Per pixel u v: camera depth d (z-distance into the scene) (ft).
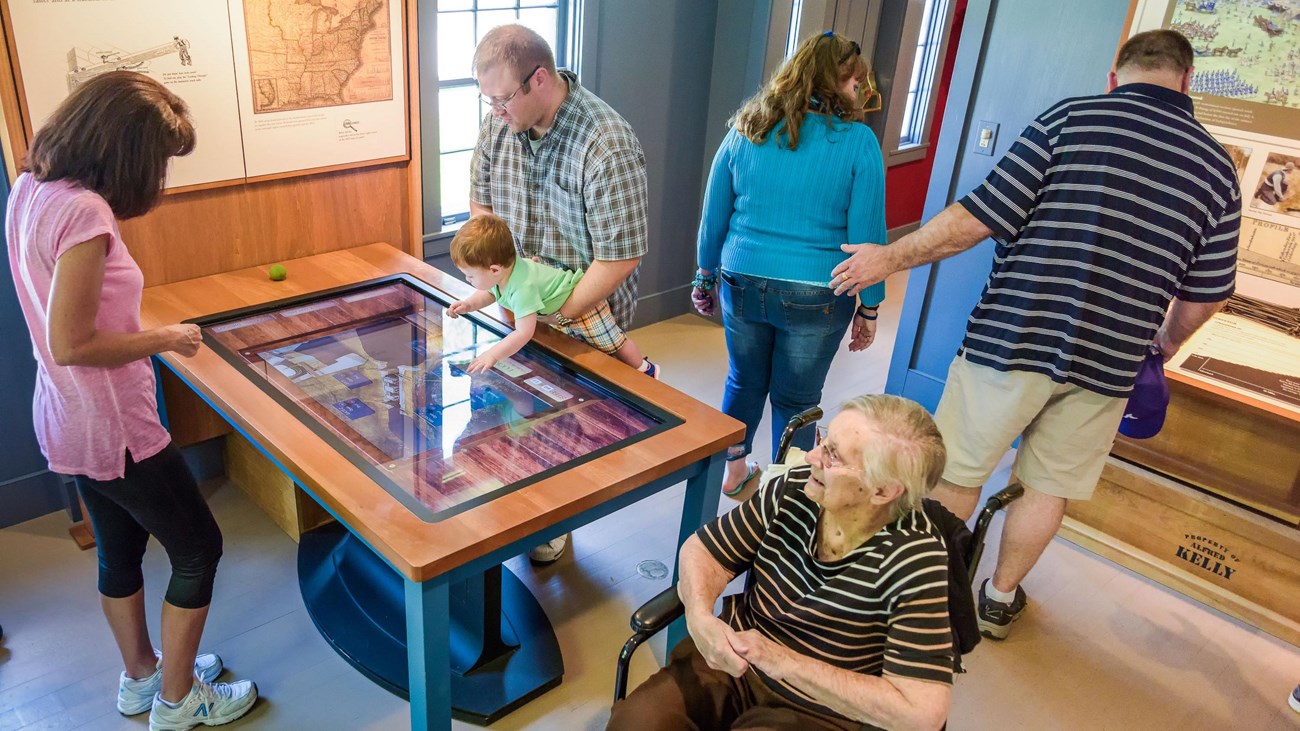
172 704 6.68
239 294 8.21
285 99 8.35
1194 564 9.22
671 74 12.74
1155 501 9.30
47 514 9.02
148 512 5.95
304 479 5.86
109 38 7.18
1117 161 6.60
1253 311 8.64
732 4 12.73
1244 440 9.36
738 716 5.50
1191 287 7.03
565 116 7.48
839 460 4.78
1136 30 9.12
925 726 4.62
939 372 12.04
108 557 6.34
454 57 10.83
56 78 7.05
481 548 5.33
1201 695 7.98
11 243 5.36
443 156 11.21
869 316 8.90
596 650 7.91
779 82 7.88
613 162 7.32
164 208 8.09
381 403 6.73
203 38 7.64
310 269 8.88
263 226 8.75
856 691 4.77
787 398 9.16
